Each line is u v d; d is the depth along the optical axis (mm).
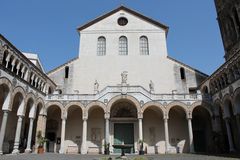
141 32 48594
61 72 44531
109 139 38625
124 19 50062
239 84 28766
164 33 48469
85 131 36094
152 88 41938
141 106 36938
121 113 40875
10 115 33094
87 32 48469
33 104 32594
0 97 30000
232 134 34781
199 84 43062
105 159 22094
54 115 41188
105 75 44562
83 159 22359
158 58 45938
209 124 40344
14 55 27016
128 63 45562
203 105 37406
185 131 40844
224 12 40156
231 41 37812
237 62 29062
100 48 47531
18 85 27859
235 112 29938
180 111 41000
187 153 36125
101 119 41031
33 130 37156
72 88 43406
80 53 46375
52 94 37531
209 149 39406
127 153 38000
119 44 47906
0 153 24312
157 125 40938
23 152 31453
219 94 34875
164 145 39781
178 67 44906
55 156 26734
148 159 23156
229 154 29453
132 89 37750
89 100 37156
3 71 24438
